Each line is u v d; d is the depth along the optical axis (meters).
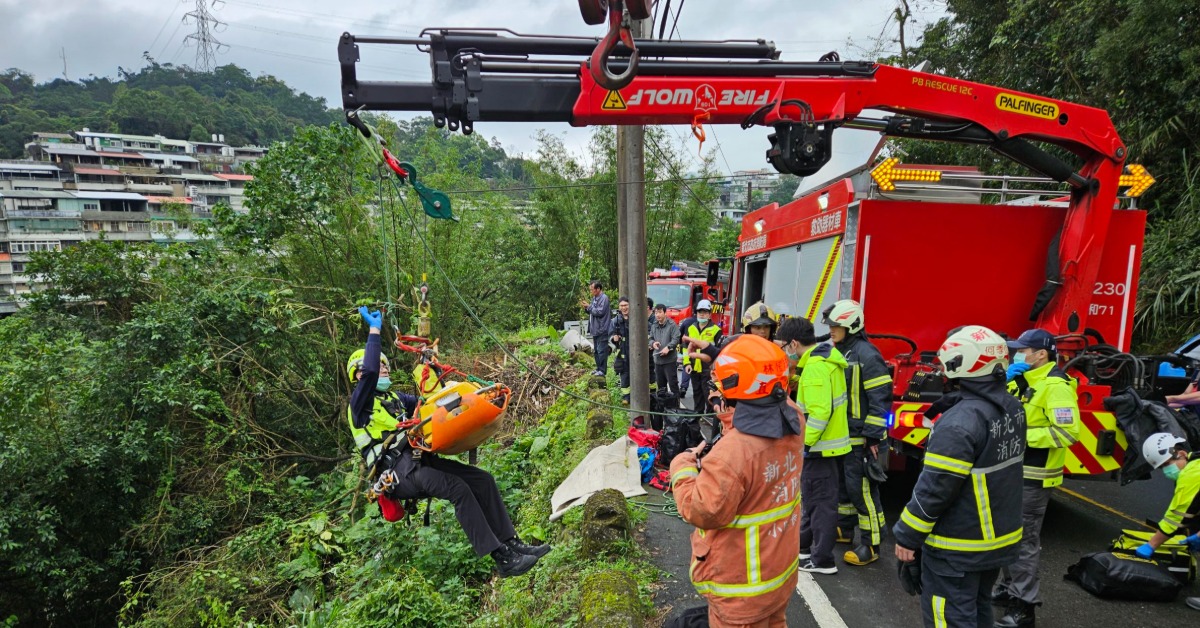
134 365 8.76
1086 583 4.58
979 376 3.13
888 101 4.80
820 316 6.37
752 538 2.72
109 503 8.59
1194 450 5.18
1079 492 6.67
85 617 8.73
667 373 9.56
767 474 2.72
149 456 8.45
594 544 5.02
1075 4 12.00
